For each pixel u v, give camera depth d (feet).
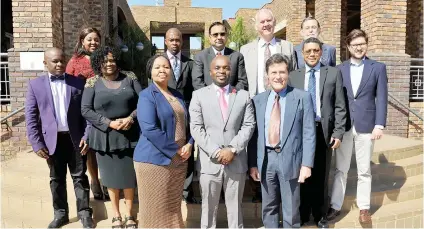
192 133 11.55
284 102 11.76
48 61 12.61
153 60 11.50
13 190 16.14
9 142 21.85
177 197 11.59
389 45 23.68
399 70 23.65
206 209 11.92
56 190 13.24
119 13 52.90
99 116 11.97
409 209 14.92
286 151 11.56
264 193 12.14
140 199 11.30
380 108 13.07
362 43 13.12
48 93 12.65
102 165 12.41
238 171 11.74
